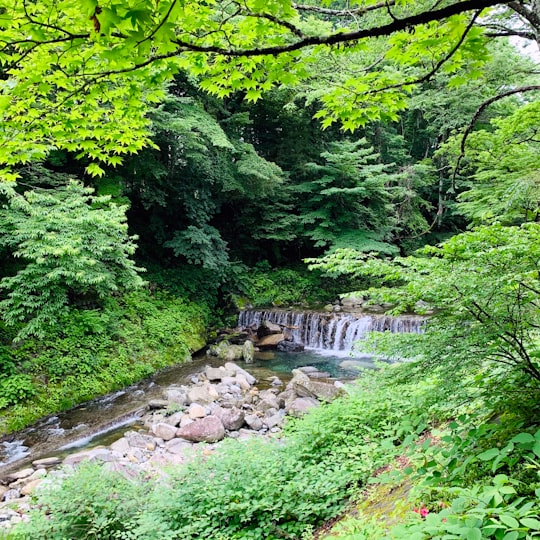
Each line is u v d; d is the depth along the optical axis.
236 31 2.58
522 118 5.75
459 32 2.34
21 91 2.39
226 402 8.08
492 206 7.07
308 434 4.09
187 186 13.28
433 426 3.35
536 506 1.48
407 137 20.64
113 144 3.14
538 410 1.99
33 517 3.33
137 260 13.48
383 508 2.51
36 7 1.96
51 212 7.65
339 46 2.61
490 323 1.94
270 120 17.64
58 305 7.57
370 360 11.69
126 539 3.15
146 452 6.11
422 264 2.17
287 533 2.98
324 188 16.33
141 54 1.75
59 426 7.09
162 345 10.95
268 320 14.45
